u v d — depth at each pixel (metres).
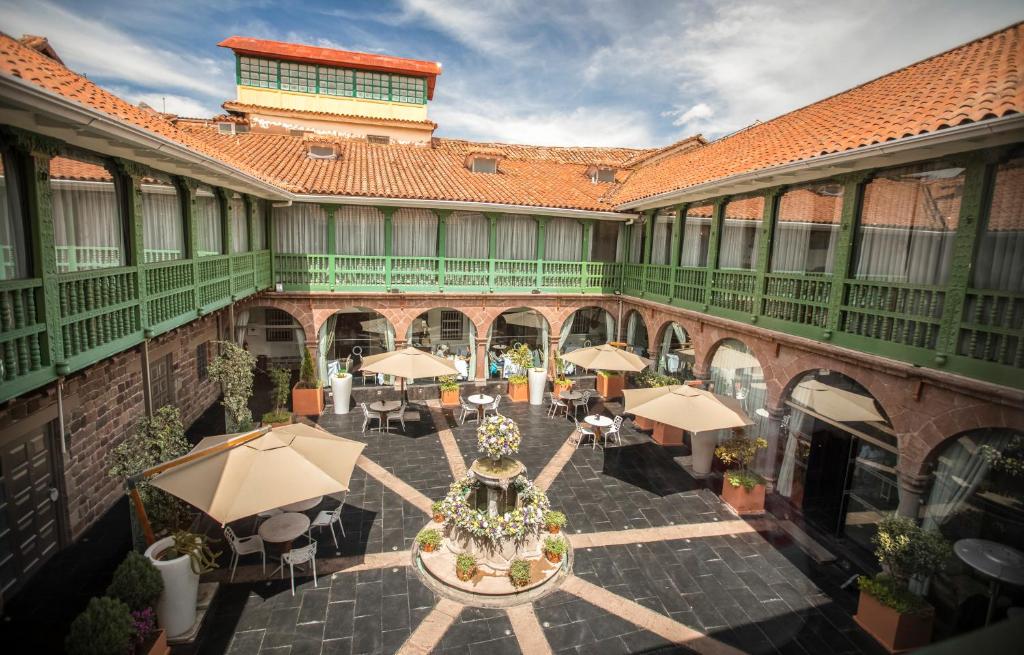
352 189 17.20
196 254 11.64
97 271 7.84
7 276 6.42
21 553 8.20
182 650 7.63
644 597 9.10
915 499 9.12
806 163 10.05
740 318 13.41
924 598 8.84
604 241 21.11
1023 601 8.02
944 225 8.90
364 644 7.86
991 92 8.55
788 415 12.41
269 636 7.94
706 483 13.34
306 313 18.00
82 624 6.40
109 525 10.00
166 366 13.45
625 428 16.98
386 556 9.95
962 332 8.29
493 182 20.41
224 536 10.39
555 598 8.98
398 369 14.94
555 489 12.78
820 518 11.88
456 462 13.95
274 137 21.45
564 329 21.00
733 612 8.82
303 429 9.47
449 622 8.34
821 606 9.05
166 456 8.74
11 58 6.32
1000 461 8.34
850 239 10.37
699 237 16.16
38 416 8.26
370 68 24.23
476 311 19.55
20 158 6.55
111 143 7.54
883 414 10.62
